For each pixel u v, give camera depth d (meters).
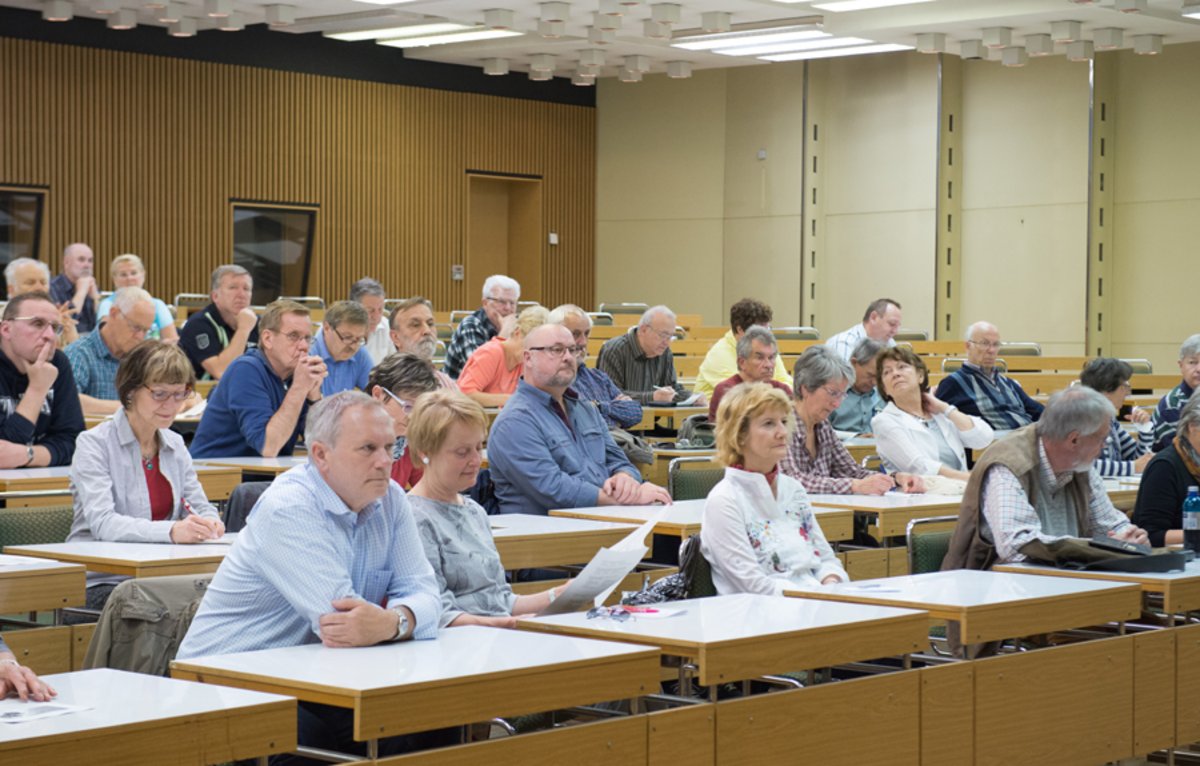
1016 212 16.27
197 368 7.52
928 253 16.64
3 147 14.75
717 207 18.23
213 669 2.63
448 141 17.94
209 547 3.87
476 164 18.16
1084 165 15.73
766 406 4.02
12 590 3.36
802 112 17.50
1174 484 4.70
